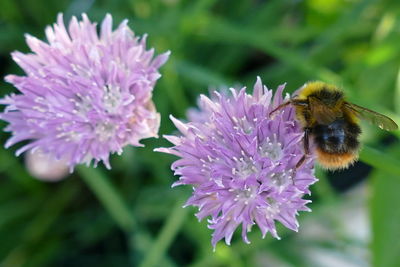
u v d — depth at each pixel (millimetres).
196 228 246
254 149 199
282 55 245
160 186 258
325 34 257
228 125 200
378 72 253
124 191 265
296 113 205
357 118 209
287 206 200
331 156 204
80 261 268
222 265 256
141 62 210
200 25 258
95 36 212
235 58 273
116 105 209
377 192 235
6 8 264
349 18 252
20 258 262
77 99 209
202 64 275
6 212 265
